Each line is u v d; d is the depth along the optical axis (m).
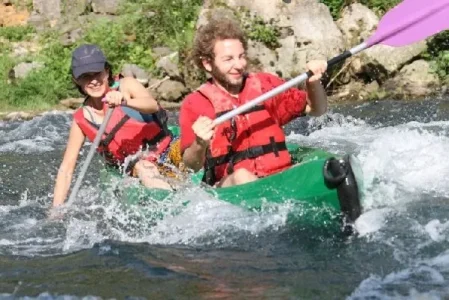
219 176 8.10
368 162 9.15
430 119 14.92
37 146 14.45
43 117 18.28
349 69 18.84
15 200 9.91
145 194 8.27
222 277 6.31
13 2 25.22
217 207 7.72
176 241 7.36
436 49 18.38
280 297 5.80
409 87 17.92
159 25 22.28
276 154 7.95
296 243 6.99
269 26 19.00
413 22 8.28
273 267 6.46
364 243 6.83
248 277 6.28
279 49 18.95
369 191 8.00
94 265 6.82
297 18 19.11
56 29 23.28
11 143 14.89
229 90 7.90
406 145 10.02
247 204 7.59
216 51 7.69
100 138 8.91
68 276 6.57
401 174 8.76
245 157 7.93
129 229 7.89
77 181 8.94
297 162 8.47
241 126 7.90
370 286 5.91
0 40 23.39
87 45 9.00
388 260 6.42
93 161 12.46
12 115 18.97
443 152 9.55
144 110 8.99
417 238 6.87
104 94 9.05
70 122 17.41
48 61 21.45
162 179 8.80
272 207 7.47
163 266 6.67
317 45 18.86
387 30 8.24
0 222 8.59
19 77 20.95
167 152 9.31
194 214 7.77
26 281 6.49
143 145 9.27
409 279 6.00
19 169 12.19
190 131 7.82
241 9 19.31
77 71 8.90
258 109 7.95
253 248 6.98
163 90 19.42
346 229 7.12
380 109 16.38
